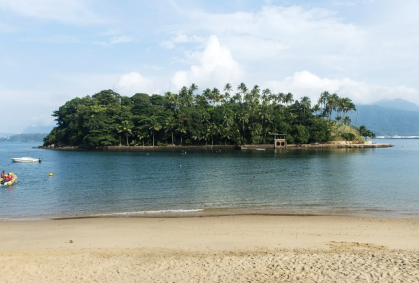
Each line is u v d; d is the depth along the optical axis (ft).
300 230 68.54
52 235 65.51
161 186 142.41
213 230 68.74
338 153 407.23
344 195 116.67
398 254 49.11
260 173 193.77
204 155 374.43
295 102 599.57
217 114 549.13
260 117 545.44
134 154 400.88
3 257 50.70
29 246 57.82
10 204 104.17
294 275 41.09
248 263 46.06
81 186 144.15
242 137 533.55
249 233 66.08
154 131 542.16
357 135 607.37
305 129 545.44
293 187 137.39
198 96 631.15
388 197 111.96
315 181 156.56
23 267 45.88
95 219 80.79
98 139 512.63
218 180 162.30
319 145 542.98
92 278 41.88
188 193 123.54
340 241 59.77
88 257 50.47
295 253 50.98
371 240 60.54
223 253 52.42
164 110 594.24
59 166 254.88
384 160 293.02
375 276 39.81
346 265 44.06
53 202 107.14
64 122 638.12
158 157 345.10
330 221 77.10
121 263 47.47
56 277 42.32
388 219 78.95
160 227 71.72
